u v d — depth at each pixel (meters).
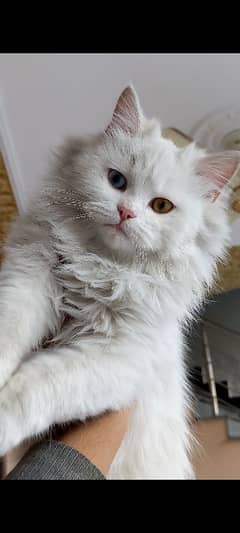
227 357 1.36
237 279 1.27
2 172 0.81
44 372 0.26
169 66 0.67
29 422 0.25
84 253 0.32
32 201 0.34
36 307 0.30
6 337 0.27
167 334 0.33
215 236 0.34
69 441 0.27
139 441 0.33
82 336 0.30
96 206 0.32
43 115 0.73
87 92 0.70
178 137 0.76
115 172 0.33
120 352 0.29
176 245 0.32
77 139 0.35
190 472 0.37
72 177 0.33
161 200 0.33
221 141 0.78
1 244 0.36
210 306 1.42
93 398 0.27
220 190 0.35
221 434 1.01
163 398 0.34
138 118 0.35
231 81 0.69
